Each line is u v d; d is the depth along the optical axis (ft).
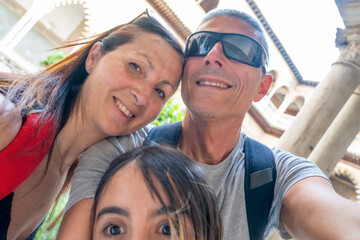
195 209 0.88
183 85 1.41
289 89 17.07
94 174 1.10
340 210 0.93
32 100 1.03
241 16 1.47
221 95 1.34
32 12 12.59
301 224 1.05
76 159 1.39
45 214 1.36
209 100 1.34
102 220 0.85
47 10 12.75
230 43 1.35
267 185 1.26
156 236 0.81
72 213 1.02
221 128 1.39
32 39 16.25
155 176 0.88
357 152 11.16
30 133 0.97
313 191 1.09
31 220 1.27
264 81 1.65
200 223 0.87
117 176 0.90
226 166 1.39
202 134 1.42
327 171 4.30
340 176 12.59
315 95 4.13
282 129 15.48
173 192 0.85
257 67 1.44
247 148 1.40
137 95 1.11
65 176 1.37
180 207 0.84
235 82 1.35
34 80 1.10
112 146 1.22
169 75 1.18
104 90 1.12
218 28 1.39
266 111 16.08
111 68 1.11
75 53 1.22
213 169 1.38
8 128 0.91
